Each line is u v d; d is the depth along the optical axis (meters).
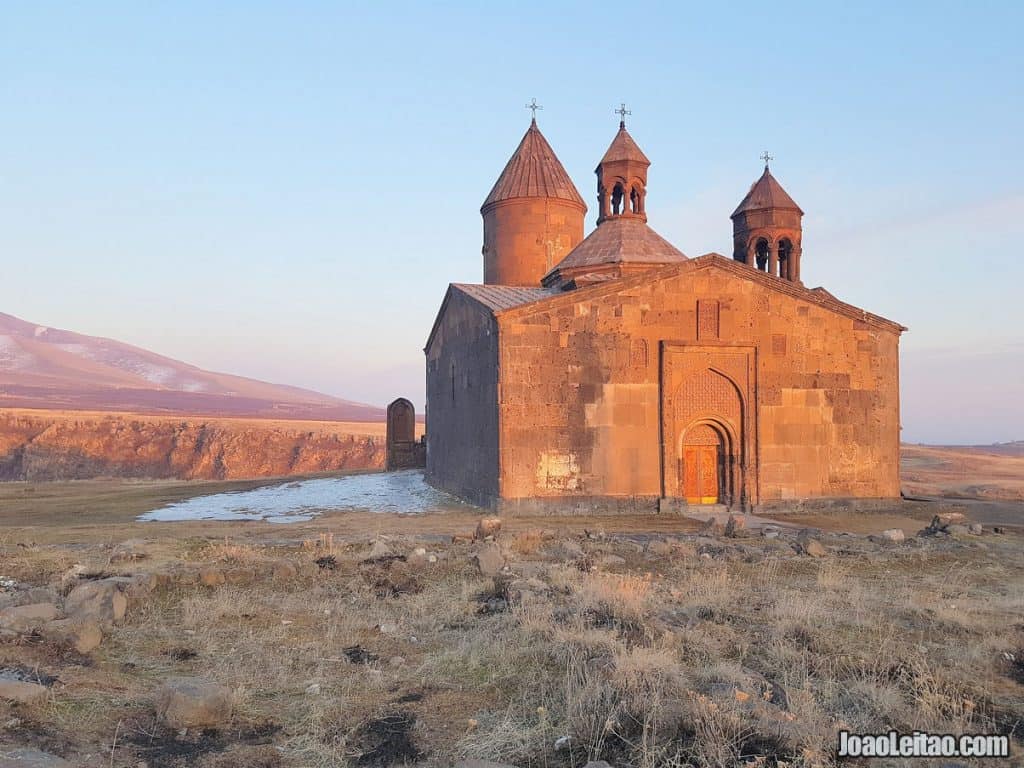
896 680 7.74
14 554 14.05
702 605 10.56
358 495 30.27
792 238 36.03
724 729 6.12
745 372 25.58
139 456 98.25
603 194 32.06
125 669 7.74
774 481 25.70
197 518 23.14
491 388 24.31
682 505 24.30
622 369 24.38
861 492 26.33
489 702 7.12
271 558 13.54
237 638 9.07
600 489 23.97
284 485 34.88
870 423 26.56
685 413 25.20
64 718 6.24
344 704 7.00
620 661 7.43
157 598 10.81
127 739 6.02
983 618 10.27
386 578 12.37
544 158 37.50
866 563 14.88
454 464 29.81
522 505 23.27
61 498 29.97
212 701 6.44
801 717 6.47
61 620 8.77
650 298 24.78
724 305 25.39
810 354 26.17
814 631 9.29
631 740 6.08
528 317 23.72
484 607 10.73
